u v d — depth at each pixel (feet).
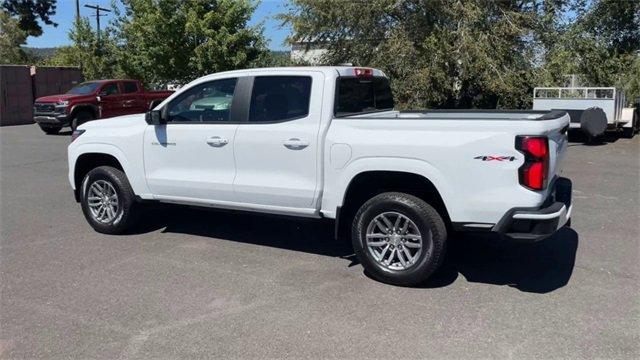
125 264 18.07
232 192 18.65
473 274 16.99
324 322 13.75
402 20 57.31
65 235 21.56
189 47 82.28
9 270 17.60
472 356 12.05
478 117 15.76
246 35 82.17
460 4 53.42
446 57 54.08
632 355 12.00
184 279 16.70
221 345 12.65
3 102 81.00
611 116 48.37
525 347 12.40
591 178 32.50
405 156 15.51
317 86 17.29
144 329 13.47
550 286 15.94
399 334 13.08
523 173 14.39
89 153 21.67
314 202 17.24
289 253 19.19
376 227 16.35
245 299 15.19
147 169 20.39
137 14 85.46
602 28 62.90
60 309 14.65
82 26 107.14
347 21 58.39
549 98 50.62
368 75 19.70
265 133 17.81
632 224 22.33
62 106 61.57
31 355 12.31
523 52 57.00
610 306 14.49
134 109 69.00
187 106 19.72
